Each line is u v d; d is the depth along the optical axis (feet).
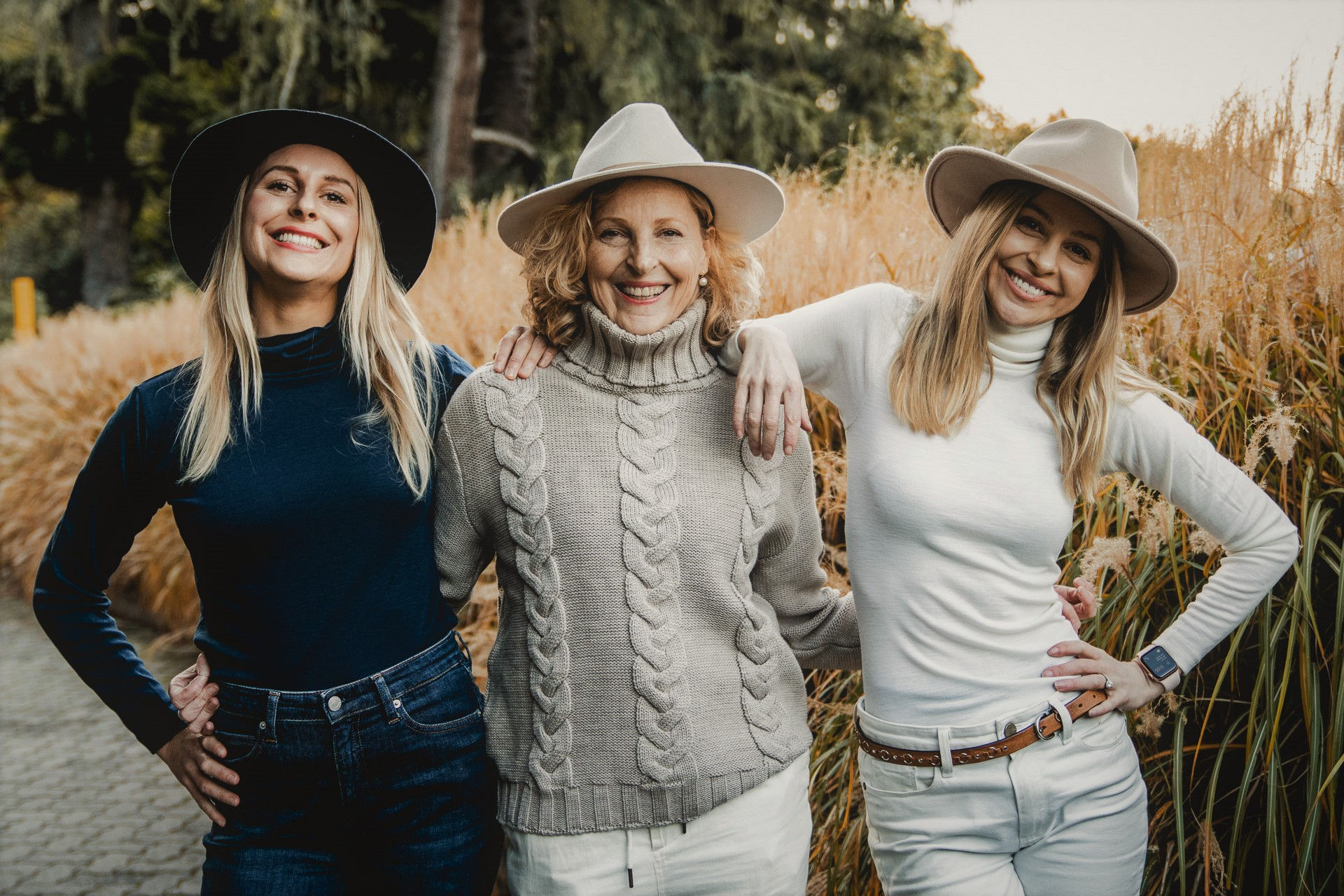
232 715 5.05
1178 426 5.09
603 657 5.00
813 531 5.69
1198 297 7.05
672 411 5.23
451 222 18.16
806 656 5.90
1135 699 5.07
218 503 4.92
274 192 5.19
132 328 22.45
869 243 8.77
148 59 39.81
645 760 4.95
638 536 5.01
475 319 11.73
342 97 33.42
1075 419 5.09
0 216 72.08
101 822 10.66
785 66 32.71
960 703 4.92
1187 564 6.31
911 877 5.06
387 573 5.14
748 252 5.60
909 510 4.93
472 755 5.33
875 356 5.31
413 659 5.18
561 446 5.14
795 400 4.96
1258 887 6.10
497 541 5.28
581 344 5.31
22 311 32.24
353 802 5.05
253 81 32.17
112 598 17.60
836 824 6.84
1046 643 5.08
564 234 5.24
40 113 43.62
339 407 5.23
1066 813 4.93
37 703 14.61
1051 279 5.00
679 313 5.26
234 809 5.14
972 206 5.76
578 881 4.98
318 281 5.26
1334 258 6.61
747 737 5.16
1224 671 5.80
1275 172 7.28
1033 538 4.96
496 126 30.09
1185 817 6.29
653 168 4.89
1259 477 6.51
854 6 31.30
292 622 4.96
